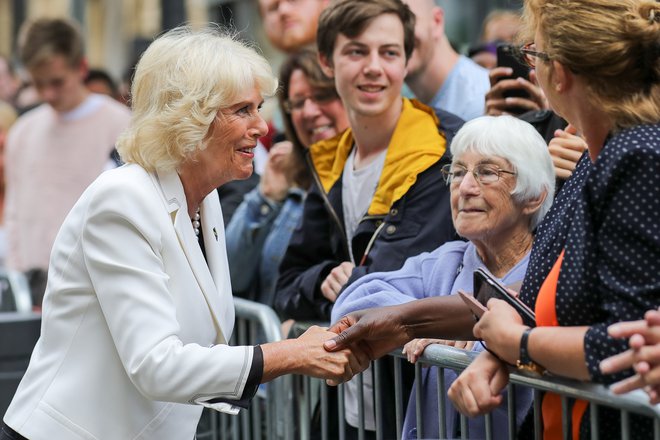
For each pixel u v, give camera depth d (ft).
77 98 27.35
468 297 10.48
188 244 11.51
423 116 15.43
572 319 9.60
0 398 20.53
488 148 12.66
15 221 28.19
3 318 20.62
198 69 11.34
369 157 15.65
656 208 9.04
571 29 9.54
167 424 11.68
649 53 9.43
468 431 12.15
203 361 10.98
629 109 9.39
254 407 17.06
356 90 15.30
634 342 8.62
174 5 31.99
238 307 16.79
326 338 11.52
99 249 11.09
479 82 18.28
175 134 11.29
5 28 83.76
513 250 12.85
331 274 15.16
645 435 9.42
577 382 9.48
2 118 32.12
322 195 16.07
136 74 11.71
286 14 21.53
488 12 37.27
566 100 9.89
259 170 21.31
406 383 13.65
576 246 9.55
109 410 11.35
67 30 27.17
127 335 10.94
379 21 15.29
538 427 10.43
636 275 9.07
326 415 14.82
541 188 12.68
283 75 18.31
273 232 18.28
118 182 11.19
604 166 9.29
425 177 14.67
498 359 10.16
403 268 13.76
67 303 11.42
